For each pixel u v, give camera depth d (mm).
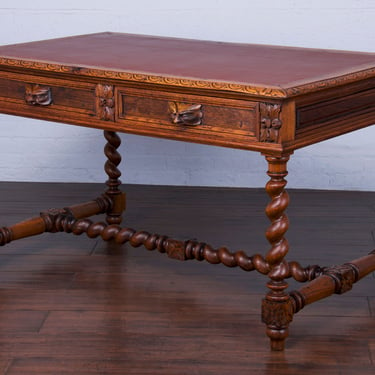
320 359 3254
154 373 3150
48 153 5738
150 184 5711
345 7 5270
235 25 5402
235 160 5602
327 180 5547
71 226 4336
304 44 5375
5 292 3902
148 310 3697
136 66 3465
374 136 5414
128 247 4492
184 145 5613
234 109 3074
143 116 3344
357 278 3600
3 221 4945
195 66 3471
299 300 3346
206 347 3354
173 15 5438
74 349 3340
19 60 3637
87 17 5504
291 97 2977
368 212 5066
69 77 3514
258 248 4477
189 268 4188
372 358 3258
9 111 3781
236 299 3811
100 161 5715
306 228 4770
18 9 5523
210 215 5039
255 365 3207
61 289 3936
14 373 3160
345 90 3238
